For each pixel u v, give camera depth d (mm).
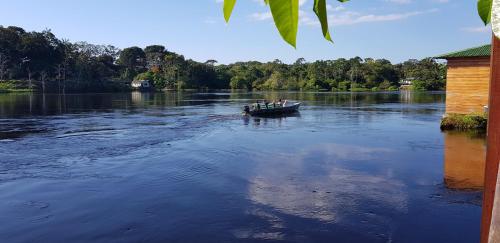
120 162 16406
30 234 9250
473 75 25359
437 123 29266
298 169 15148
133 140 21906
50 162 16328
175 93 97062
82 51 115938
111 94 88250
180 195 12000
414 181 13320
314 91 107250
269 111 37188
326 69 119250
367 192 12172
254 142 21297
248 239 8953
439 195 11766
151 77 121250
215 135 23938
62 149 19109
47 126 27875
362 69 115500
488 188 1184
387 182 13258
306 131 25578
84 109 43625
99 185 13070
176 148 19547
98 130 25938
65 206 11070
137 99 66438
